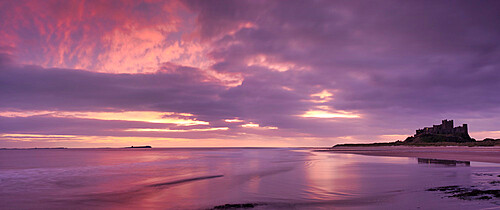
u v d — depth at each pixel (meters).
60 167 29.83
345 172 21.72
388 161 34.78
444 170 22.02
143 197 12.80
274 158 47.06
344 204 10.69
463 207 9.48
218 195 12.96
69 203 11.88
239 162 36.28
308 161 36.66
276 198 12.05
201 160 42.19
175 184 16.44
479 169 22.42
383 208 9.84
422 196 11.56
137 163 35.84
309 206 10.54
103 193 13.79
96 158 52.75
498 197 10.94
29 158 54.22
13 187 15.82
